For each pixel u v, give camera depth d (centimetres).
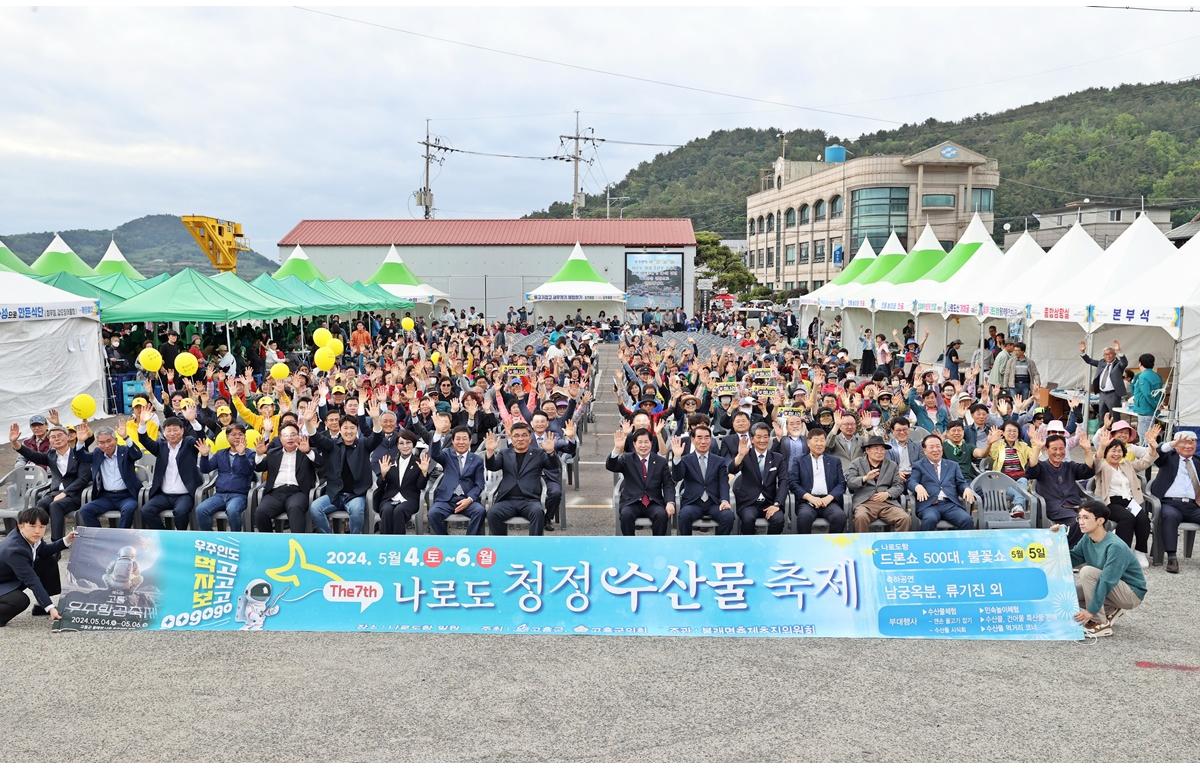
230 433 875
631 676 583
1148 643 634
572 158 6875
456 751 481
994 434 937
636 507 835
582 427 1591
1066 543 656
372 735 499
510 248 4709
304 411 903
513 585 671
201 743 490
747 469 847
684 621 662
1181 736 493
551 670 593
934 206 6731
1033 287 1861
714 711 530
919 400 1182
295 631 669
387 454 889
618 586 670
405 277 4078
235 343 2533
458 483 874
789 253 8638
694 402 1144
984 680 572
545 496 902
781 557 670
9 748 484
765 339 2692
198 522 860
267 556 681
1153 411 1337
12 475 897
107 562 679
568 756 475
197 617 673
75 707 536
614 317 4144
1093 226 5653
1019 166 8094
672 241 4759
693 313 4775
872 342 2605
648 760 470
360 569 677
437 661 609
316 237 4756
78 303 1725
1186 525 825
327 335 1419
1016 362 1745
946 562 662
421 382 1448
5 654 623
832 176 7338
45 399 1641
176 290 2055
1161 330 1972
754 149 16688
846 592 663
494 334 3130
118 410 1947
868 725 510
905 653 620
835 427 942
